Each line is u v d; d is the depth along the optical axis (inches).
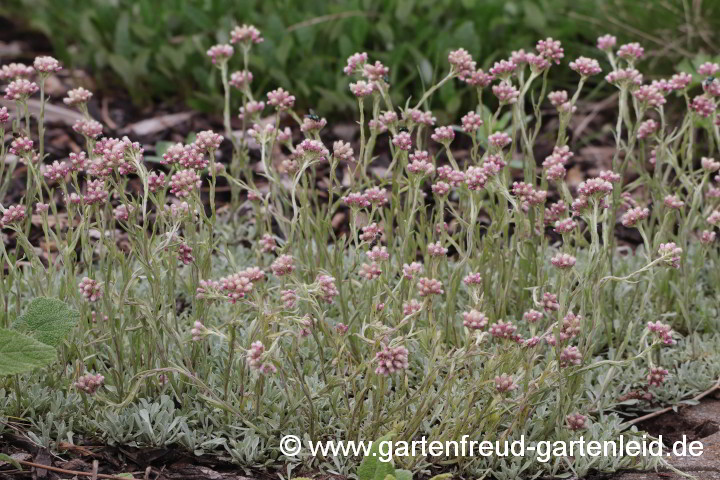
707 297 203.9
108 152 148.6
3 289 159.6
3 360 140.0
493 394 149.9
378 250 150.8
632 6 299.0
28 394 156.5
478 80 183.0
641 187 259.3
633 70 183.8
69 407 154.9
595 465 153.7
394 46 298.7
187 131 298.2
